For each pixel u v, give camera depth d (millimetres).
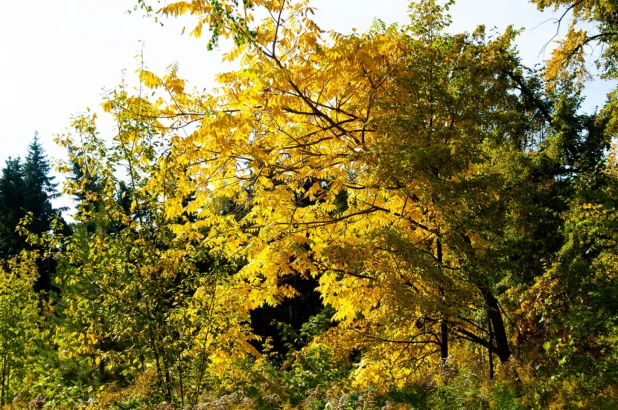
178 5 6344
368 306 8188
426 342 8711
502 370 6785
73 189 7000
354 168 7645
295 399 6449
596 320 6852
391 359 8656
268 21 7098
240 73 7059
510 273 8797
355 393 6141
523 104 13461
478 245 7469
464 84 8344
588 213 8203
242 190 8633
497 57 8773
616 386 6164
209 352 6781
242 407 6051
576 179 11297
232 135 7273
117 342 6879
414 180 6973
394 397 6305
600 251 7922
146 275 6531
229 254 7387
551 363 6867
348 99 7965
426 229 8227
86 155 6844
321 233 8328
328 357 8539
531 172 11430
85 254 7082
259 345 20922
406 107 7492
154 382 6809
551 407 5957
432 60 7984
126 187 6930
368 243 7031
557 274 7766
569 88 14094
